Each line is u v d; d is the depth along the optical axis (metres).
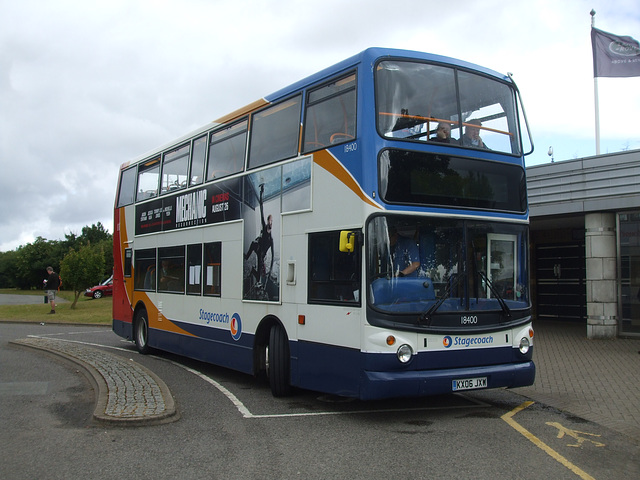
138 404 8.03
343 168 7.61
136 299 14.54
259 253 9.42
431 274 7.33
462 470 5.52
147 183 14.27
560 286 20.00
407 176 7.36
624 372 10.70
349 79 7.76
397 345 6.96
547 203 15.55
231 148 10.60
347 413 7.96
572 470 5.51
